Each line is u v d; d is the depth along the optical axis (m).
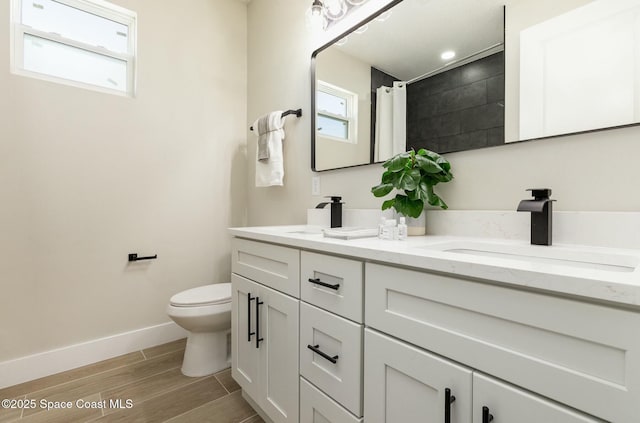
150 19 2.01
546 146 0.96
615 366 0.43
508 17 1.04
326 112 1.73
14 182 1.59
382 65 1.43
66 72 1.80
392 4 1.39
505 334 0.55
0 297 1.55
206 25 2.27
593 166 0.88
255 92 2.36
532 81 0.98
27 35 1.69
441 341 0.64
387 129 1.41
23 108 1.61
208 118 2.27
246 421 1.29
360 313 0.82
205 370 1.66
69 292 1.74
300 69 1.94
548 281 0.48
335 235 1.07
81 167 1.78
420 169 1.12
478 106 1.11
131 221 1.95
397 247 0.81
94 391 1.50
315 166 1.81
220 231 2.33
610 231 0.83
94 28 1.90
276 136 1.98
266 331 1.22
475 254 0.95
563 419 0.48
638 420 0.41
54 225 1.70
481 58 1.11
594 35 0.86
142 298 1.99
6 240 1.57
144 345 1.98
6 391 1.50
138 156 1.97
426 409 0.67
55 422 1.27
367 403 0.80
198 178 2.22
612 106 0.83
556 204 0.94
